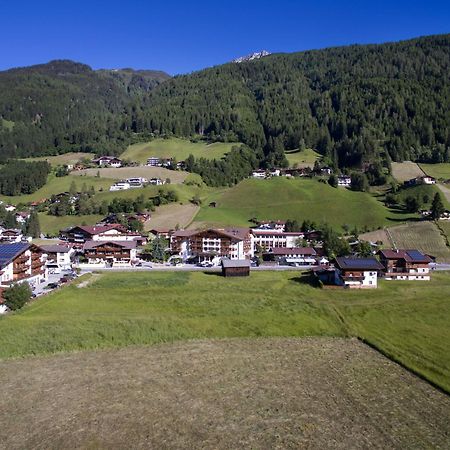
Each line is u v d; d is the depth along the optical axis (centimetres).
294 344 6925
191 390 5375
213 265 13825
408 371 5944
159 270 12669
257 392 5328
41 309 8238
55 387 5441
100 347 6669
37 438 4400
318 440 4359
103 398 5175
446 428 4588
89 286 10262
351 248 15500
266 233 17912
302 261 14325
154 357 6359
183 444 4291
